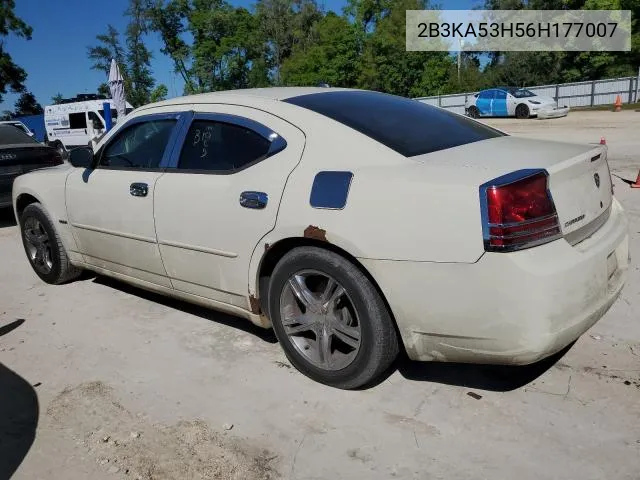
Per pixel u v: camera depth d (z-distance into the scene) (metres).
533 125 20.59
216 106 3.61
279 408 3.02
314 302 3.12
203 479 2.52
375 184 2.77
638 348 3.38
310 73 45.12
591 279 2.61
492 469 2.47
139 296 4.72
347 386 3.10
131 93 56.34
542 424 2.75
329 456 2.62
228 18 49.25
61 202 4.62
